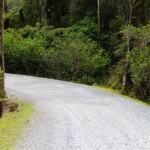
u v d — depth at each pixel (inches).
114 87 1010.1
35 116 512.1
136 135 397.4
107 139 380.5
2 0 683.4
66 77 1181.1
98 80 1157.1
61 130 422.3
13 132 418.0
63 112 546.3
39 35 1453.0
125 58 1031.0
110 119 490.0
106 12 1450.5
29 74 1285.7
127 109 573.6
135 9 1263.5
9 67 1331.2
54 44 1307.8
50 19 1608.0
